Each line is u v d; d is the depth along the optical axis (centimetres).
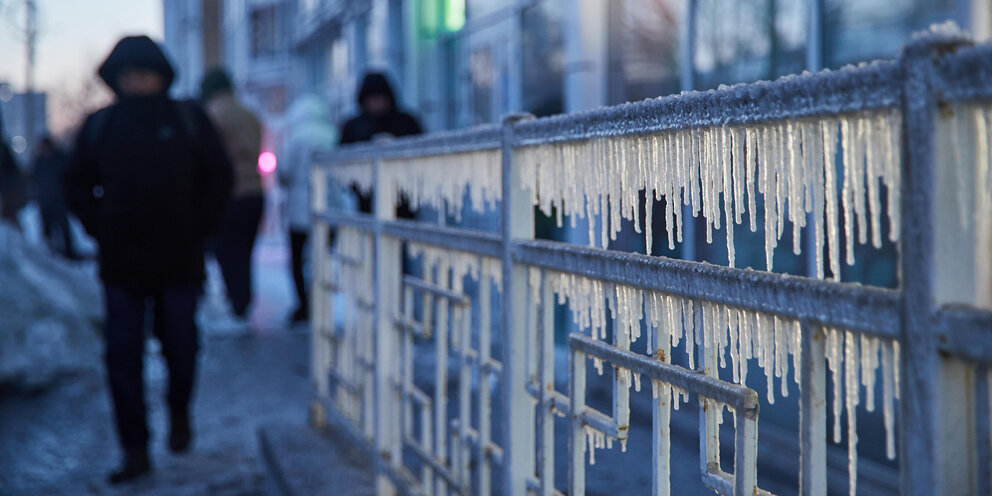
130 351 374
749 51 407
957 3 302
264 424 402
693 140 118
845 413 328
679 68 462
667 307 129
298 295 770
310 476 318
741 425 111
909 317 84
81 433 448
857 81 89
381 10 962
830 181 95
